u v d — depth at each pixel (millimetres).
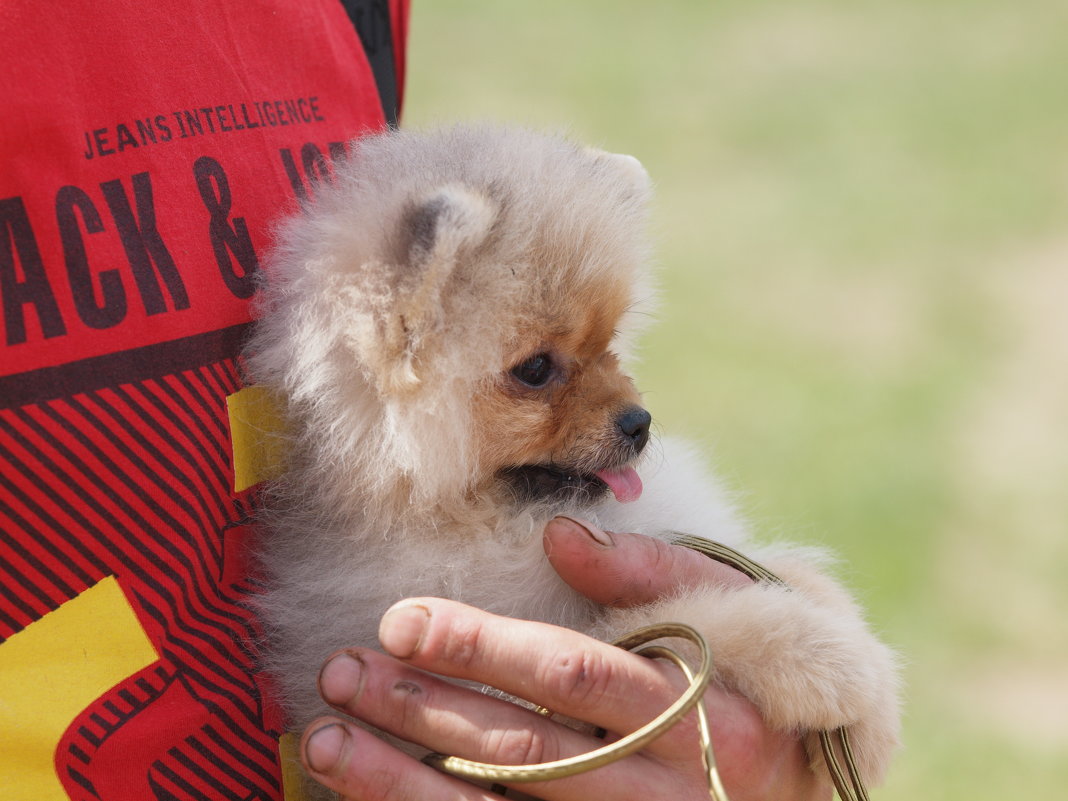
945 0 4566
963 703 1336
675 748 648
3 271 612
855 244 2555
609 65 3775
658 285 865
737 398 1931
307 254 694
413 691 636
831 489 1676
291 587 683
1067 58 3768
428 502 704
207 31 683
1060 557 1554
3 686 600
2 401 607
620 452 731
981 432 1843
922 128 3248
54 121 627
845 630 690
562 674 632
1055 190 2811
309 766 630
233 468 667
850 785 686
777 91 3541
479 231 695
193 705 631
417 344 691
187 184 662
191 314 653
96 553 618
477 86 3445
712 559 717
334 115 730
